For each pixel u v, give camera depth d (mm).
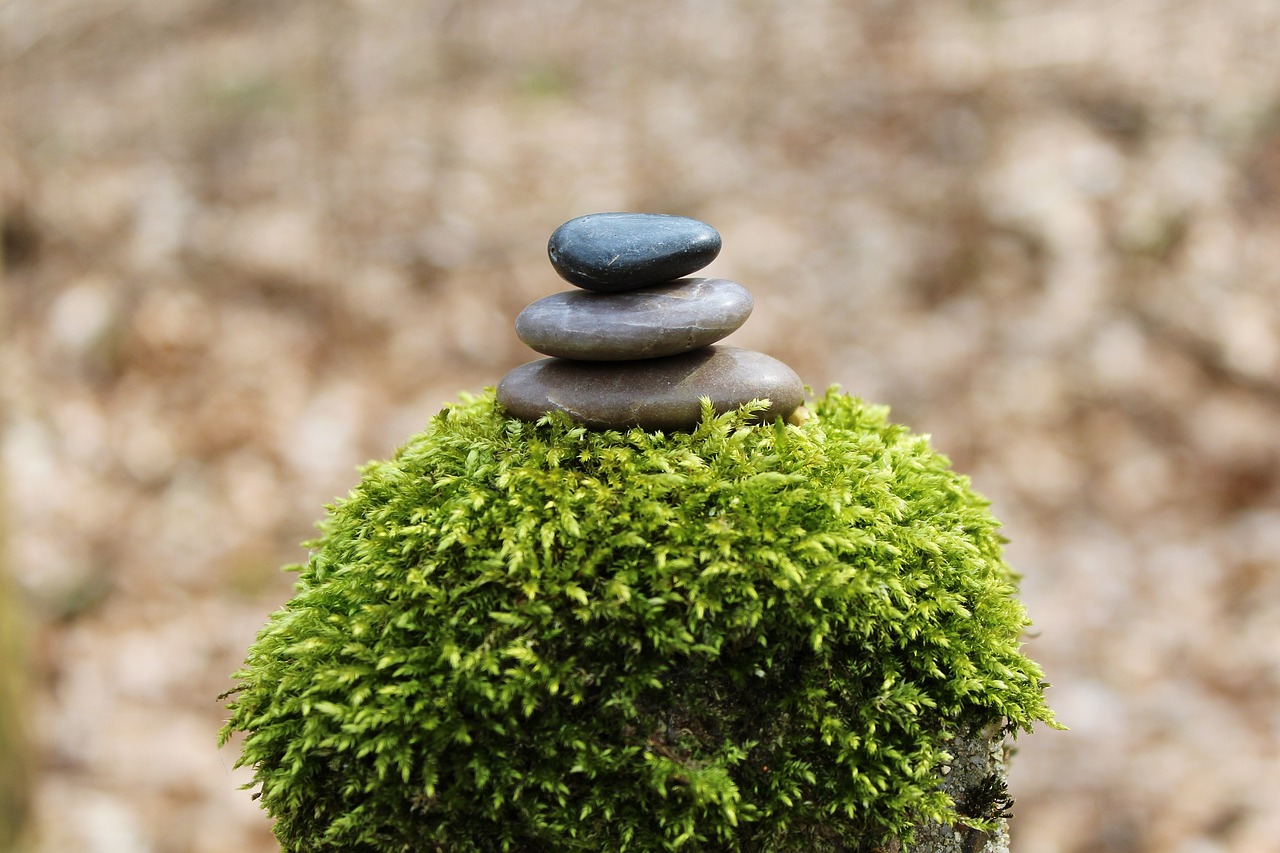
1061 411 4723
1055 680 3771
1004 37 6410
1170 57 5992
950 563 1710
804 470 1687
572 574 1531
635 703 1509
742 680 1520
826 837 1541
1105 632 3922
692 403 1727
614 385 1735
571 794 1475
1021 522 4367
